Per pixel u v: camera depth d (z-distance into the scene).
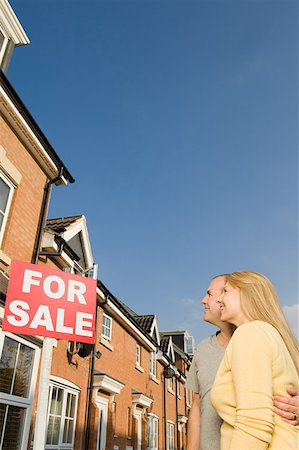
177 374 22.34
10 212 6.94
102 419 11.23
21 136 7.41
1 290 5.74
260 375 1.10
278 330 1.33
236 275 1.56
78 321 4.72
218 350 1.86
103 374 10.58
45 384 4.42
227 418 1.19
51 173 8.55
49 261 8.49
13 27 8.09
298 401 1.10
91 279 5.05
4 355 5.97
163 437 18.20
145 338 16.56
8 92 6.82
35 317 4.43
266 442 1.01
